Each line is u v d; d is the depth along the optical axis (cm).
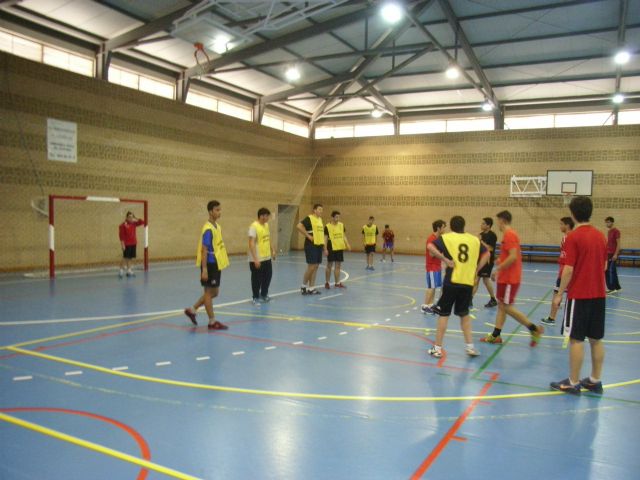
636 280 1456
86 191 1476
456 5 1470
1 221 1276
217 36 1281
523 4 1435
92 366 511
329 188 2533
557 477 297
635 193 1952
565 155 2055
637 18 1452
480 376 498
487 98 1978
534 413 400
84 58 1524
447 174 2270
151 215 1689
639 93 1950
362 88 1952
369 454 324
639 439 353
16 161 1302
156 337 643
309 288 1052
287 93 2089
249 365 523
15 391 434
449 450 331
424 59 1853
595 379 454
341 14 1518
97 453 319
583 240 435
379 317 803
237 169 2062
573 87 1961
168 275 1341
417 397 433
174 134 1770
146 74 1728
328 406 409
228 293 1040
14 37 1340
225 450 326
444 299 564
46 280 1197
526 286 1263
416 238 2339
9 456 313
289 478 291
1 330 668
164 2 1337
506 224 632
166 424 367
